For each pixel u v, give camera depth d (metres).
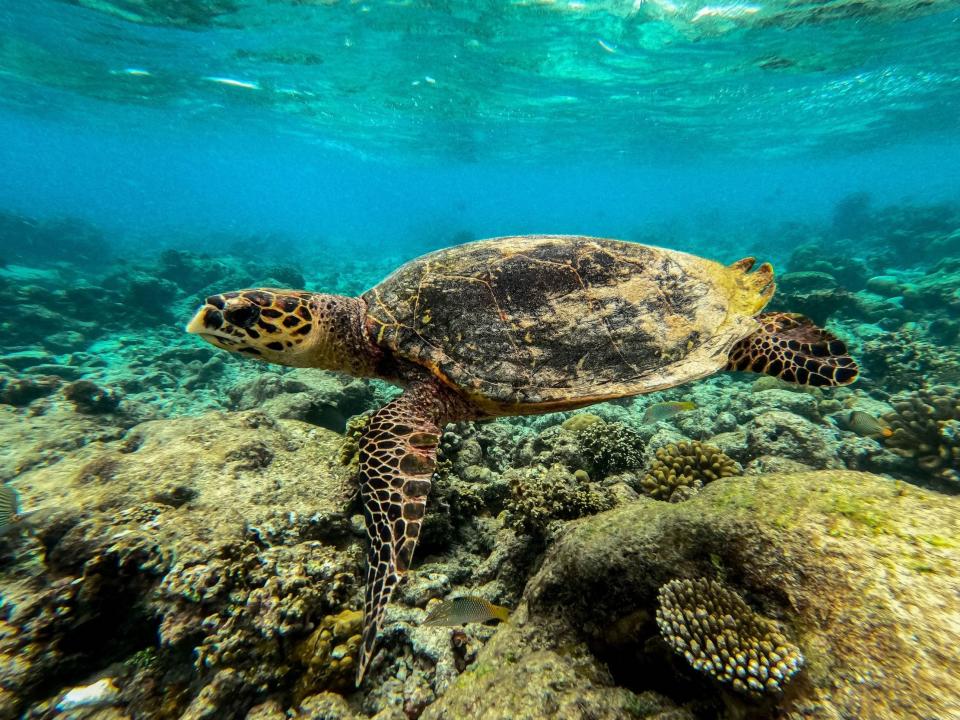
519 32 3.60
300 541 0.70
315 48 3.96
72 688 0.56
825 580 0.48
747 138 7.95
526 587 0.69
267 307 0.75
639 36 3.66
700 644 0.49
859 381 1.68
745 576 0.53
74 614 0.57
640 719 0.47
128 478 0.74
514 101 5.47
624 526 0.63
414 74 4.60
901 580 0.45
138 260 5.65
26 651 0.55
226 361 2.33
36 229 5.76
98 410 1.37
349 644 0.60
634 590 0.58
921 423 1.05
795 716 0.42
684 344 0.73
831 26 3.57
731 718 0.47
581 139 7.80
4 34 4.01
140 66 4.61
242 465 0.80
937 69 4.79
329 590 0.64
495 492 0.97
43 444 1.10
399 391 1.67
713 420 1.40
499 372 0.69
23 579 0.60
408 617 0.67
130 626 0.60
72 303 2.98
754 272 0.87
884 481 0.55
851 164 13.19
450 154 9.66
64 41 4.06
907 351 1.70
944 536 0.47
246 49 4.02
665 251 0.85
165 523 0.66
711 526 0.57
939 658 0.39
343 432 1.32
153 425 0.98
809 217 11.33
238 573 0.61
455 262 0.81
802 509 0.54
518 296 0.74
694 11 3.25
